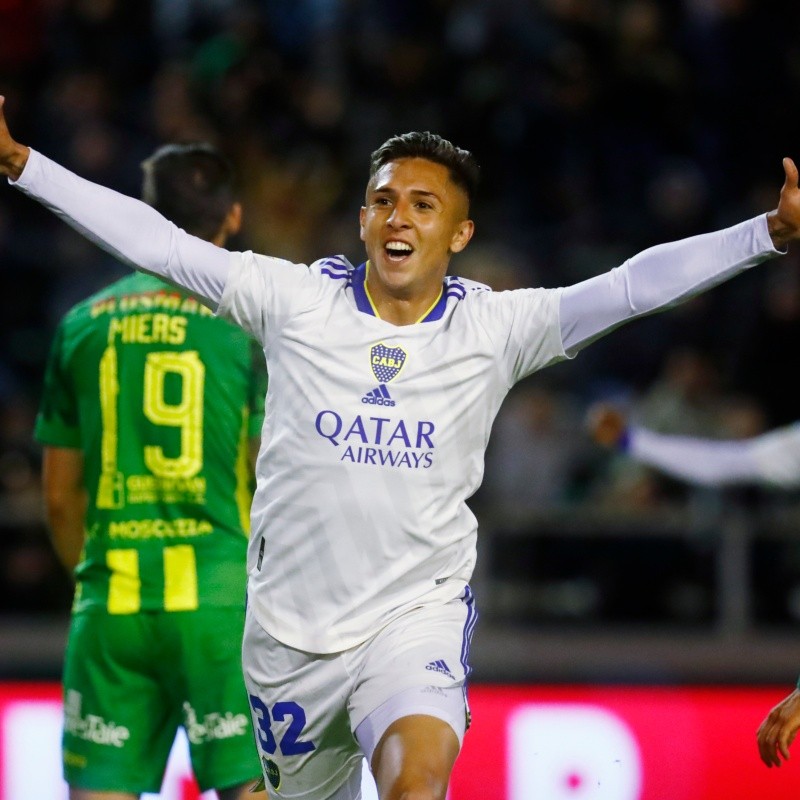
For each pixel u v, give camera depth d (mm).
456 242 12352
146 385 14203
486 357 12008
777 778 21094
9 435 27859
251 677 12438
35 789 20547
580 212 33688
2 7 35719
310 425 11812
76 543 15344
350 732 12312
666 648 23547
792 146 34531
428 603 12000
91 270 32781
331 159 32969
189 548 14156
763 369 29219
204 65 33594
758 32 34875
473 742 21375
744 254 11492
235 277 11922
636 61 34188
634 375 30906
